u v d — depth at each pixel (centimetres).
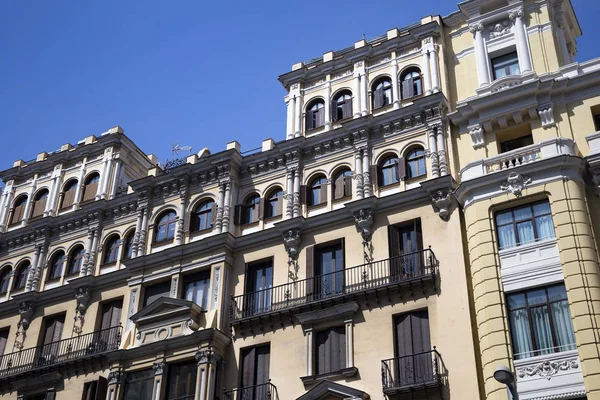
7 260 4519
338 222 3534
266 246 3678
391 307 3181
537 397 2633
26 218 4603
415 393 2909
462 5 3731
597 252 2847
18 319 4228
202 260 3756
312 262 3481
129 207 4231
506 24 3622
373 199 3428
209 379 3347
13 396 3938
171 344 3522
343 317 3253
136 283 3900
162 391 3453
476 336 2942
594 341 2617
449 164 3388
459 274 3091
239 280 3653
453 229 3212
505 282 2908
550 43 3469
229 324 3528
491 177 3092
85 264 4162
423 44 3800
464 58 3672
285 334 3375
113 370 3634
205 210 3956
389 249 3325
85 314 4019
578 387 2586
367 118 3647
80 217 4347
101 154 4616
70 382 3797
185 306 3575
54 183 4638
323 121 3906
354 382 3089
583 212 2906
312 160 3800
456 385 2867
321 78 4056
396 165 3553
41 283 4303
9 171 4856
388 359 3005
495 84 3425
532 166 3030
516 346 2781
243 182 3959
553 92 3288
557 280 2811
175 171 4066
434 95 3500
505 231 3025
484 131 3366
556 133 3209
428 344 3036
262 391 3272
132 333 3756
